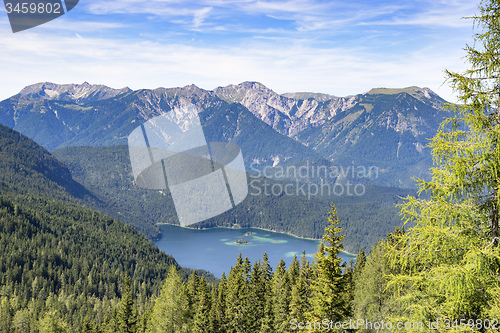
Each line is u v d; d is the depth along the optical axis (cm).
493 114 1384
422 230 1462
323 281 3181
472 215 1391
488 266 1386
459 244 1430
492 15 1332
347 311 3184
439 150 1403
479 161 1362
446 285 1402
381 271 4306
